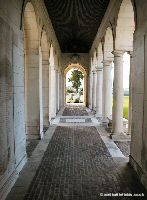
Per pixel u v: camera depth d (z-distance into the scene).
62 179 7.16
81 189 6.48
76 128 15.84
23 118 8.47
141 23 7.30
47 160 8.98
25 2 8.84
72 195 6.12
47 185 6.72
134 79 8.16
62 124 17.45
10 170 6.65
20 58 8.06
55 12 15.94
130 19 11.00
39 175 7.47
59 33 22.62
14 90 7.26
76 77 48.19
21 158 8.10
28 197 6.00
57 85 25.20
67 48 29.86
